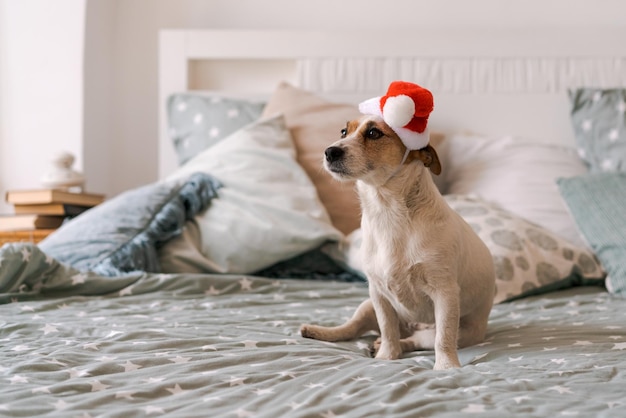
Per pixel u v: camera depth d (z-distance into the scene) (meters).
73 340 1.37
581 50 2.96
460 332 1.51
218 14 3.26
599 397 0.98
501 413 0.89
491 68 2.99
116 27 3.30
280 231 2.26
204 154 2.62
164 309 1.77
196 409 0.92
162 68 3.11
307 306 1.87
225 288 2.03
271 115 2.80
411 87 1.36
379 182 1.36
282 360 1.20
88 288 1.93
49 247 2.18
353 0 3.20
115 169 3.33
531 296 2.11
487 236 2.18
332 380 1.07
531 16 3.14
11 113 3.11
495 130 2.99
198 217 2.33
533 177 2.62
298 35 3.06
